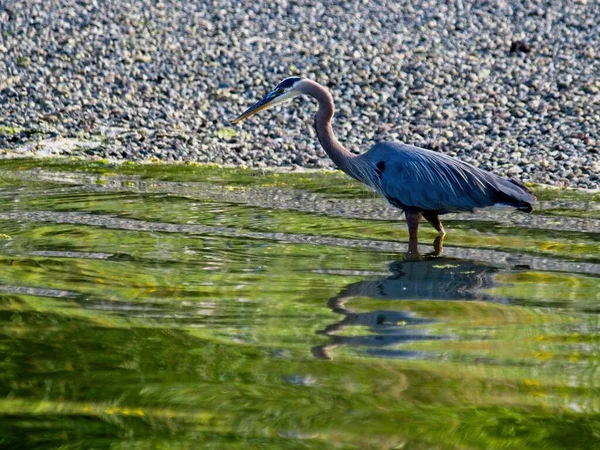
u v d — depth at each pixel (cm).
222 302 1050
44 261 1206
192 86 2378
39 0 2934
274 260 1240
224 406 785
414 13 3005
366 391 815
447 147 2003
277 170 1923
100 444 718
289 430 743
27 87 2311
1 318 986
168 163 1964
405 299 1077
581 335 952
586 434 736
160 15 2903
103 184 1741
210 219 1473
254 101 2309
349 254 1281
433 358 888
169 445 719
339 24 2886
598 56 2588
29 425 750
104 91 2322
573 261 1259
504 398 803
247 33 2769
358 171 1448
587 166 1895
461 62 2542
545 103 2239
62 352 895
